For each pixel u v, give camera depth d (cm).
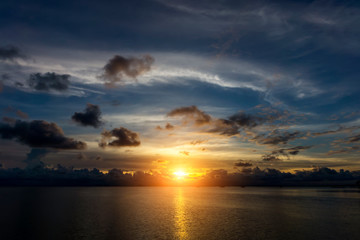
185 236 4447
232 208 9206
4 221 6138
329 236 4425
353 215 7056
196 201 12850
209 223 5791
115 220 6269
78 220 6272
